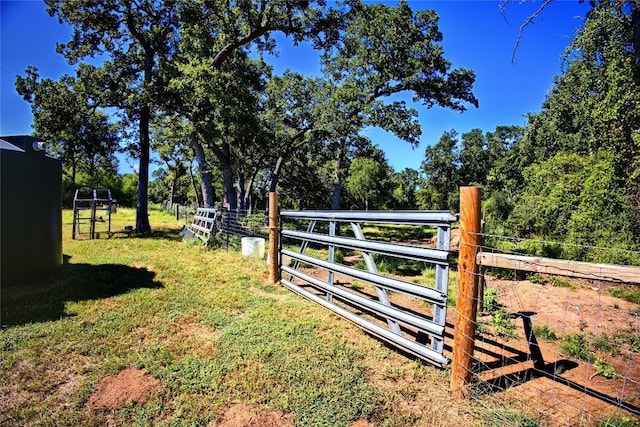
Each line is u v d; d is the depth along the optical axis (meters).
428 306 4.98
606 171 10.97
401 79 17.33
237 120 15.72
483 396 2.64
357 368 3.04
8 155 5.20
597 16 8.83
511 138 50.31
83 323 3.91
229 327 3.91
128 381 2.79
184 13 13.45
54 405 2.48
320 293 5.37
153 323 3.98
